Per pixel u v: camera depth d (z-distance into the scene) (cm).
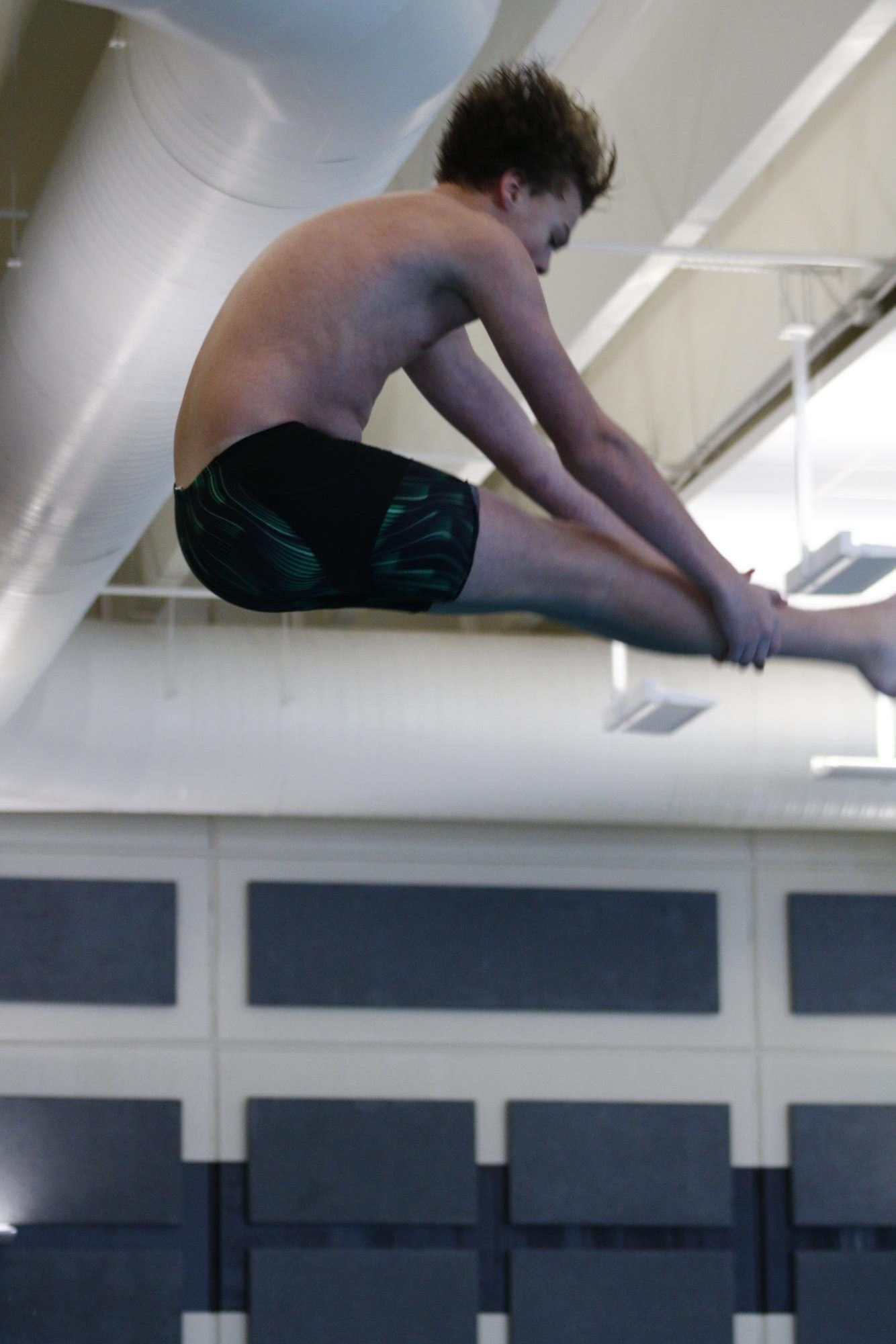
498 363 1588
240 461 527
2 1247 2314
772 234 1459
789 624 579
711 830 2542
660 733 1859
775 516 1891
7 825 2402
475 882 2480
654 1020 2481
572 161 562
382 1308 2348
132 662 2039
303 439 523
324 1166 2369
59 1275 2309
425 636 2170
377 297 535
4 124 1278
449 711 2098
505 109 558
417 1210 2377
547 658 2170
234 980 2408
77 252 970
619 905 2497
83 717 1992
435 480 526
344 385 536
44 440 1155
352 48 705
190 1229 2352
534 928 2473
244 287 557
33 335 1063
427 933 2450
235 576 542
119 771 2031
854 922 2542
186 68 771
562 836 2509
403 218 544
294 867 2445
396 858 2467
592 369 1920
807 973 2512
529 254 568
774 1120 2478
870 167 1280
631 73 1345
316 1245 2367
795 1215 2445
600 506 618
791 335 1415
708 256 1345
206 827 2439
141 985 2381
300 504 519
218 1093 2380
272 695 2064
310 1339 2327
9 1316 2295
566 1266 2395
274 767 2069
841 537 1202
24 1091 2348
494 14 744
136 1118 2353
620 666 1897
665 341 1722
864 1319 2434
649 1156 2434
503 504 541
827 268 1397
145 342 1016
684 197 1266
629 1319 2391
